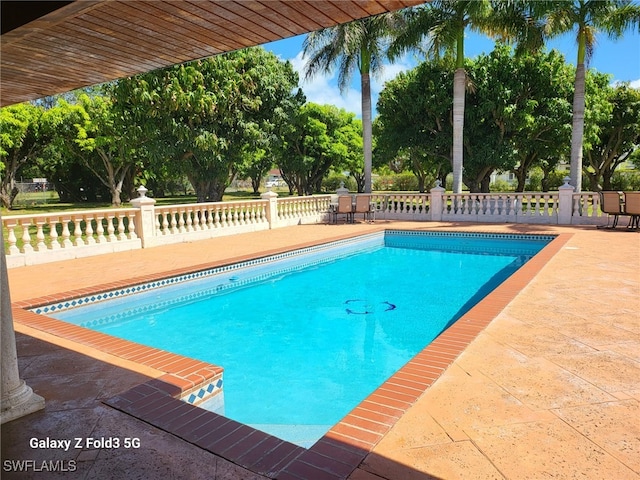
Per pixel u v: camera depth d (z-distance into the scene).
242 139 20.44
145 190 11.32
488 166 21.78
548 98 19.94
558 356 3.90
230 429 2.83
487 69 20.17
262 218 15.16
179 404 3.18
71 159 32.44
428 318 6.71
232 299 7.82
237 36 3.57
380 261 11.00
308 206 17.36
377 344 5.70
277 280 9.16
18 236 16.31
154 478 2.34
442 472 2.32
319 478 2.29
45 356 4.18
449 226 14.95
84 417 3.01
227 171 22.19
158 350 4.36
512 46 19.83
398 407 3.03
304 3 2.82
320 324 6.48
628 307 5.38
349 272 9.85
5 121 25.97
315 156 33.62
